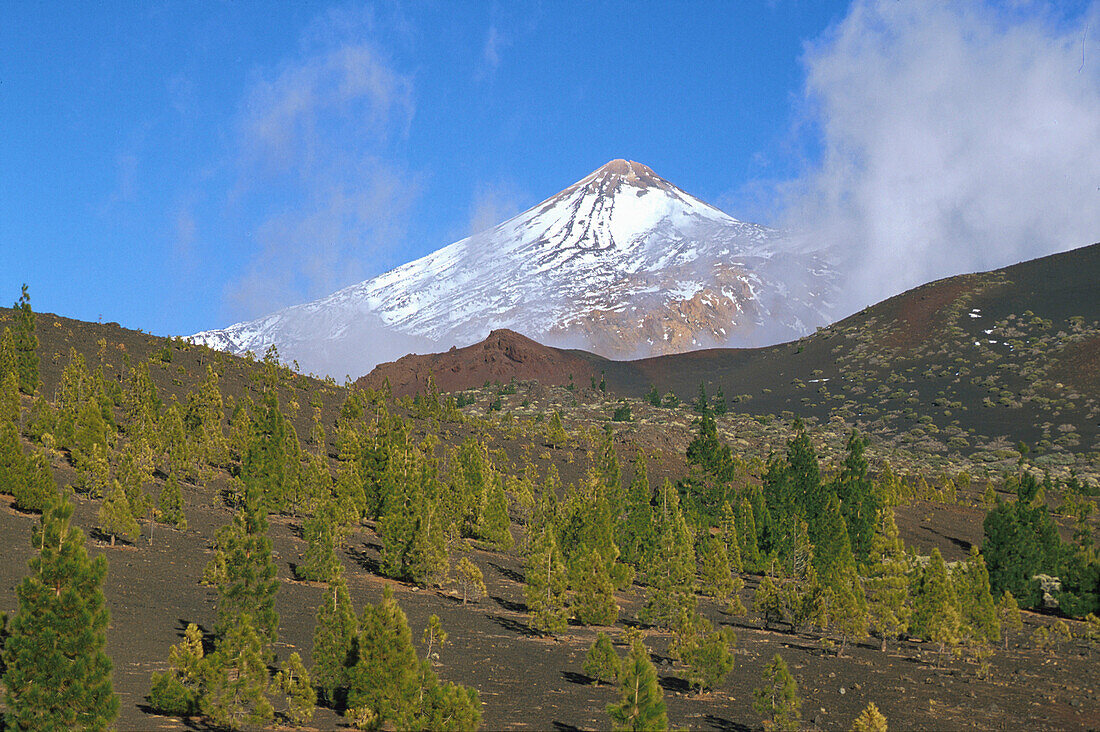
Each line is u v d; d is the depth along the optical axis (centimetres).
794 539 7156
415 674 2578
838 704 3416
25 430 5656
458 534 6219
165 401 7525
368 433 7512
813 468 8275
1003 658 4788
